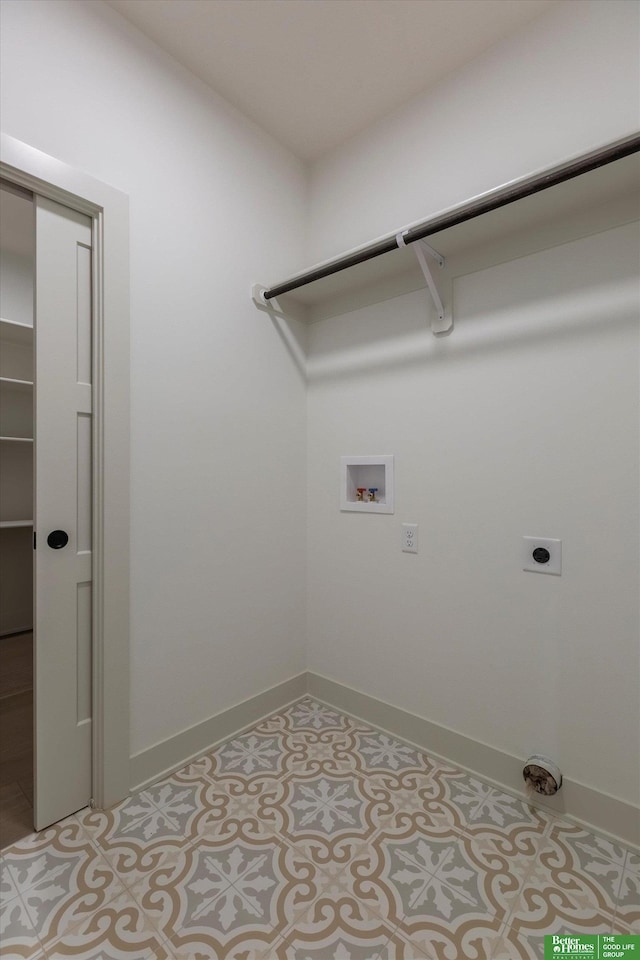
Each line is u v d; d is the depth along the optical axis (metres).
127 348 1.47
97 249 1.41
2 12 1.23
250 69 1.67
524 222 1.46
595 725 1.38
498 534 1.58
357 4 1.44
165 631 1.62
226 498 1.82
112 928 1.05
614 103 1.34
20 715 2.09
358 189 1.97
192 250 1.69
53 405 1.35
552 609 1.47
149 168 1.56
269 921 1.07
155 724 1.59
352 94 1.78
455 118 1.67
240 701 1.88
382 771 1.64
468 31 1.53
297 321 2.12
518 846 1.30
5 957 0.98
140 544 1.54
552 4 1.44
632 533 1.32
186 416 1.68
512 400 1.54
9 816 1.40
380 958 0.99
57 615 1.37
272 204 2.00
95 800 1.44
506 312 1.55
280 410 2.04
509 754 1.55
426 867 1.22
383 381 1.89
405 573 1.82
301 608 2.16
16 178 1.25
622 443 1.34
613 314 1.35
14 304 3.05
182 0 1.43
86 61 1.40
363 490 1.99
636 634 1.32
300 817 1.40
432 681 1.74
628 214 1.32
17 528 3.25
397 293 1.83
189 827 1.36
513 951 1.01
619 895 1.14
